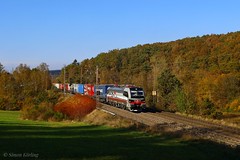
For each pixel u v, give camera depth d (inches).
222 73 3730.3
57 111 2315.5
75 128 1732.3
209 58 4126.5
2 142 1129.4
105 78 5162.4
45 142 1170.0
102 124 1884.8
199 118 1870.1
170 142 1259.2
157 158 943.7
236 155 992.9
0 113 2797.7
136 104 2174.0
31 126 1796.3
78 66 7037.4
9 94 3344.0
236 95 3312.0
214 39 4913.9
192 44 5059.1
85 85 3809.1
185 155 1006.4
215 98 3294.8
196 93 3191.4
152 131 1517.0
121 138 1357.0
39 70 5137.8
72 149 1027.3
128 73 5152.6
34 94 3334.2
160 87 2942.9
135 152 1023.6
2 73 4047.7
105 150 1035.3
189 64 4306.1
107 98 2854.3
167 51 5472.4
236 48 4138.8
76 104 2347.4
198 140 1238.9
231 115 2672.2
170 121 1720.0
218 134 1337.4
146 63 5093.5
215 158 970.7
